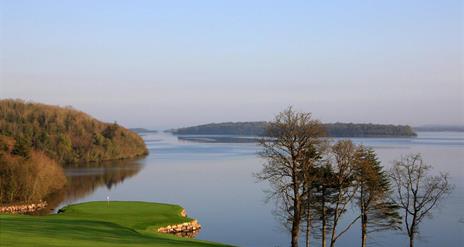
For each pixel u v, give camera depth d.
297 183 41.88
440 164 122.31
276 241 54.62
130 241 33.25
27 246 27.03
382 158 134.38
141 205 69.25
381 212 48.44
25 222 38.72
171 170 133.88
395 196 65.44
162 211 64.88
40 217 45.12
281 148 41.91
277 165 42.31
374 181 44.25
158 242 34.25
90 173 132.00
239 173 121.38
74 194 92.62
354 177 44.66
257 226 61.75
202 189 94.56
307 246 44.38
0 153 85.44
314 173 43.56
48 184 91.00
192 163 154.25
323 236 44.50
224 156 181.50
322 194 46.31
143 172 131.62
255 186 97.25
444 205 71.00
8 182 80.75
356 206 64.94
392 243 53.59
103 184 107.19
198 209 73.19
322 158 44.44
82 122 195.25
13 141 93.44
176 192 91.44
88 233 35.31
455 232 57.44
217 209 72.94
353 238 55.97
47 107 193.25
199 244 35.91
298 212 41.94
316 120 42.03
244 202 78.69
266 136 41.88
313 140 41.34
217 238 55.59
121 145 194.12
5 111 177.75
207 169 133.25
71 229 36.47
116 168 146.75
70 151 170.00
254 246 52.44
